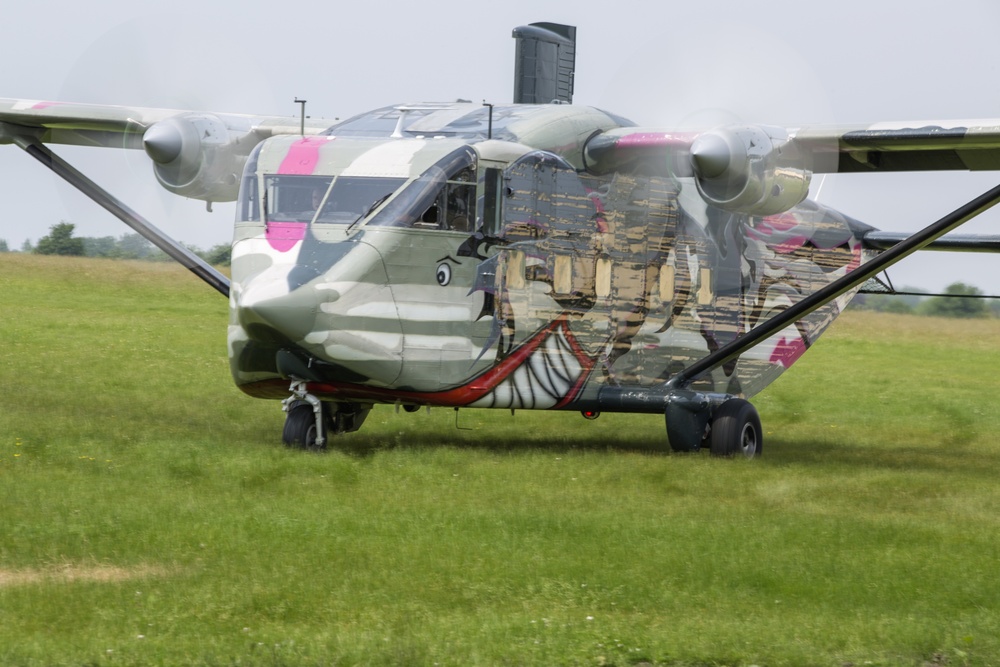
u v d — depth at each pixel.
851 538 18.80
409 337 24.62
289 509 19.34
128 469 22.31
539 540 17.94
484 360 25.78
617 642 13.41
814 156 28.22
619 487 22.88
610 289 28.31
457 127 26.98
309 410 25.73
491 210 25.67
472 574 16.02
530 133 26.81
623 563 16.89
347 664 12.59
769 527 19.41
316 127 29.91
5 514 18.45
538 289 26.69
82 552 16.56
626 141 27.41
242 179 25.61
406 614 14.27
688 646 13.35
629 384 29.05
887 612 14.98
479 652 12.99
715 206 27.28
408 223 24.48
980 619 14.70
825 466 27.42
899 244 26.05
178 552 16.69
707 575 16.33
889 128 27.00
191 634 13.45
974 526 20.31
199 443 25.28
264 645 12.98
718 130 26.48
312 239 24.47
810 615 14.73
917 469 28.11
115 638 13.20
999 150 27.44
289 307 23.30
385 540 17.61
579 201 27.48
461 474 23.36
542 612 14.59
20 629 13.41
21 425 27.12
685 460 26.44
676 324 30.09
